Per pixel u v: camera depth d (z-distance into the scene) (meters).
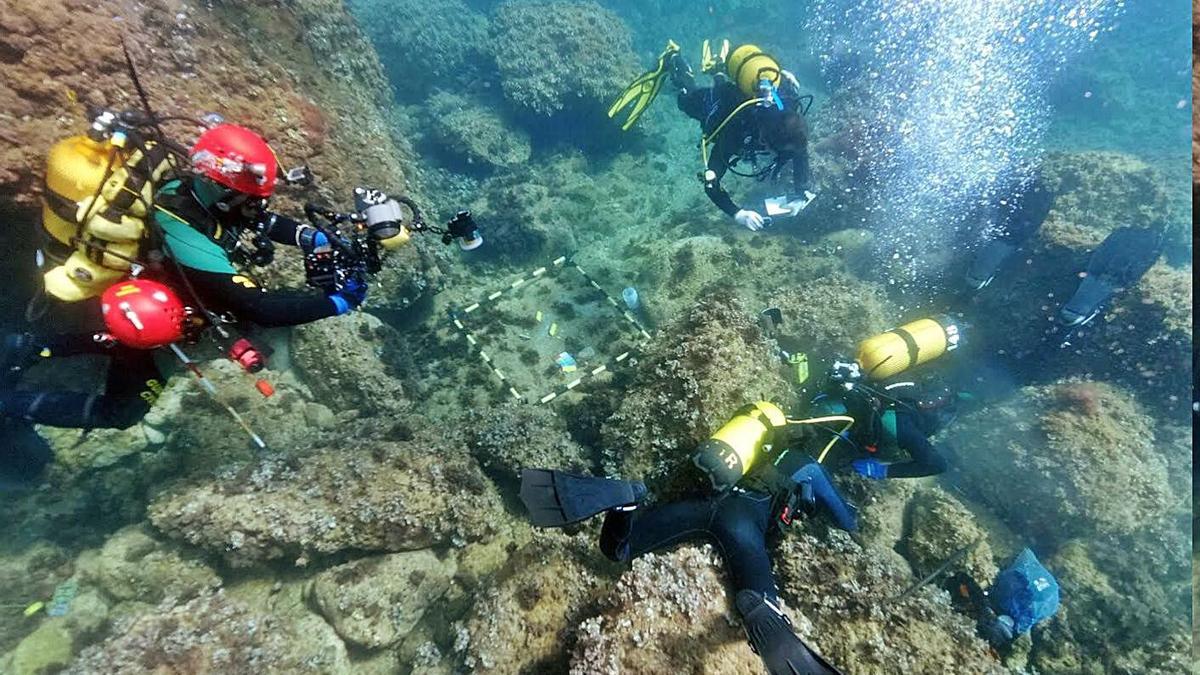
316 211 2.57
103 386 4.53
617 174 9.88
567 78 9.97
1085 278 5.29
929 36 10.95
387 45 11.20
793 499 3.11
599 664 2.78
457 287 6.99
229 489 4.04
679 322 4.69
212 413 4.77
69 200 2.31
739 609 2.62
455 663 3.58
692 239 6.89
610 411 5.28
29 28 3.48
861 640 3.10
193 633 3.49
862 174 7.95
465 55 11.57
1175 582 4.37
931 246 6.84
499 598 3.56
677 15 18.08
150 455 4.66
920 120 8.61
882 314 5.93
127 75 3.89
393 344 5.66
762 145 5.16
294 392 5.16
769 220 5.67
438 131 9.78
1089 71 13.70
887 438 3.86
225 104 4.39
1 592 3.88
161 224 2.29
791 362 4.52
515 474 4.51
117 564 3.96
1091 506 4.65
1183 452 4.84
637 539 3.09
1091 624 4.23
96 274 2.40
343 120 5.72
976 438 5.31
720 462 2.95
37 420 3.28
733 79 5.36
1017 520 4.98
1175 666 3.94
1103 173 6.93
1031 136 10.82
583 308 6.46
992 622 4.11
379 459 4.30
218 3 4.95
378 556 4.05
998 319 6.06
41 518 4.27
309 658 3.66
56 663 3.65
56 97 3.57
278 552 3.96
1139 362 5.25
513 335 6.22
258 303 2.35
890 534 4.57
